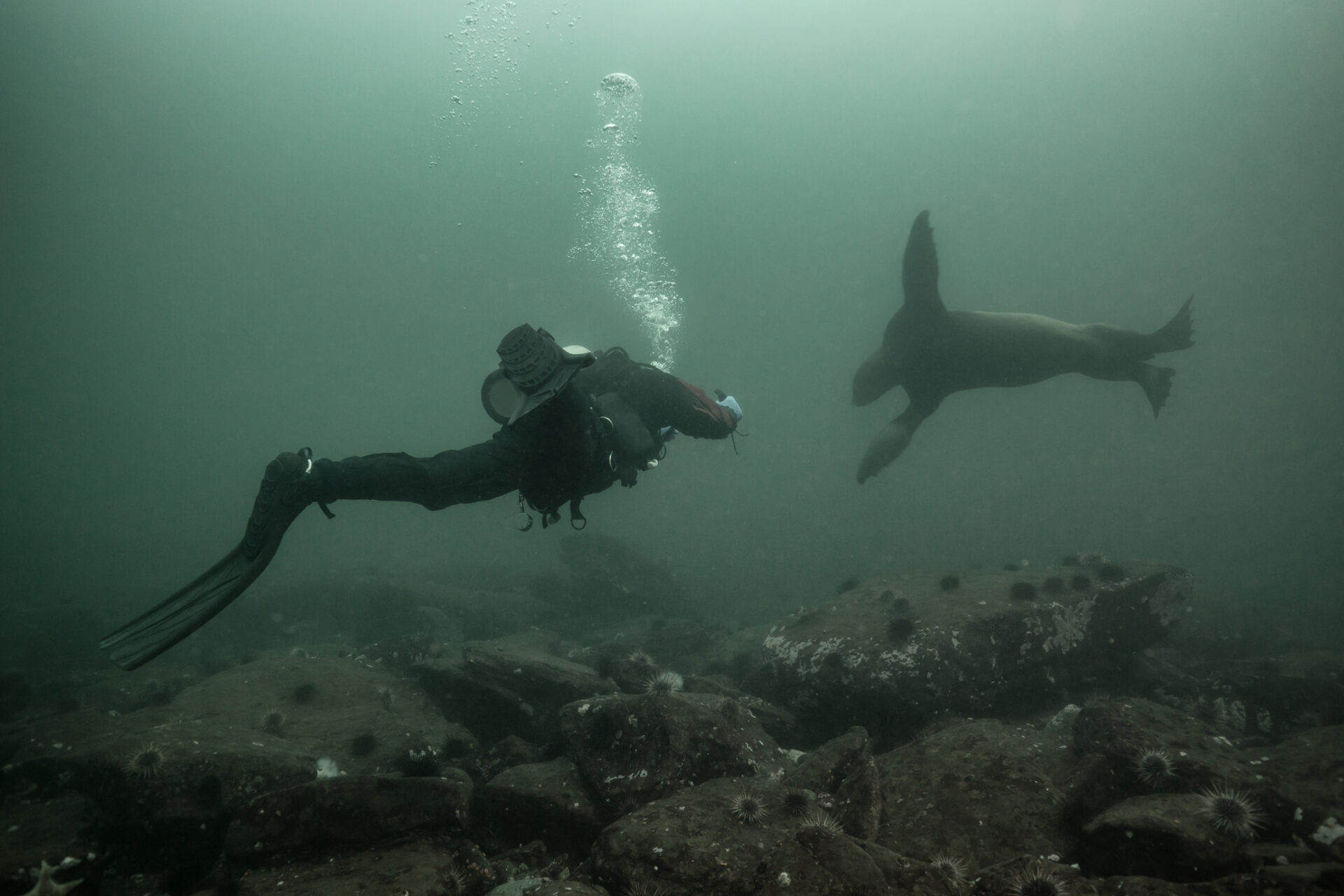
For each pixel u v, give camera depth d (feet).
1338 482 139.85
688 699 17.31
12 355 269.03
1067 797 13.20
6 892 10.91
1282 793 12.87
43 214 185.88
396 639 27.63
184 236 220.84
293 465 8.64
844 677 20.39
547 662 22.41
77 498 273.75
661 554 92.89
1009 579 25.17
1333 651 32.30
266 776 14.97
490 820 14.66
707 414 12.38
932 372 24.93
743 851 10.87
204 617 8.72
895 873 10.23
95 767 14.93
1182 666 28.50
